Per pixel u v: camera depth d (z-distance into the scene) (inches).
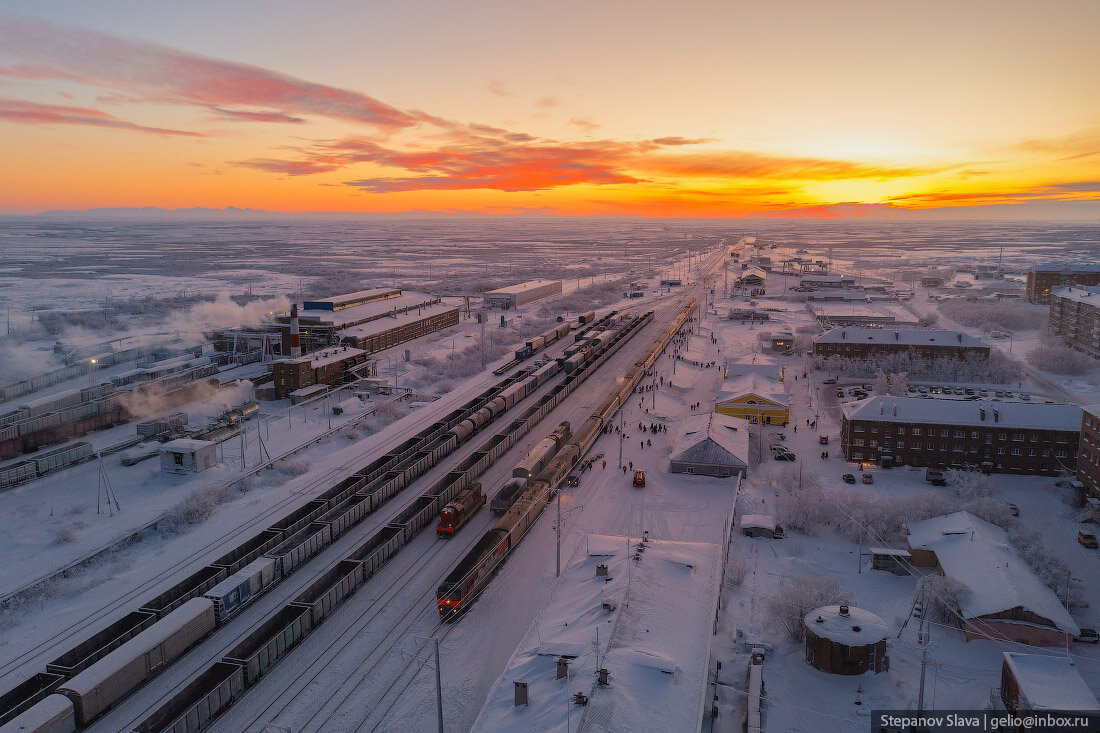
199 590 2490.2
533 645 1930.4
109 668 1950.1
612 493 3528.5
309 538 2819.9
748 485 3622.0
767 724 1849.2
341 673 2103.8
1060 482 3604.8
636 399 5315.0
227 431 4274.1
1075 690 1790.1
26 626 2329.0
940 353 6102.4
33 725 1722.4
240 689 2005.4
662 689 1657.2
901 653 2183.8
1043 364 6136.8
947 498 3294.8
